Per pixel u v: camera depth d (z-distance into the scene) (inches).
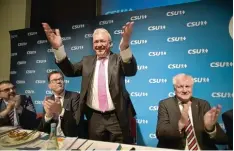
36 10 132.0
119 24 101.6
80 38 111.2
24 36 127.2
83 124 74.3
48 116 61.2
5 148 45.9
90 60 68.0
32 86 123.5
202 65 85.9
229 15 82.9
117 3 113.6
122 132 63.8
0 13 137.7
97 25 106.9
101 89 64.6
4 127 63.8
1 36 137.6
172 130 63.8
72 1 123.1
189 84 70.1
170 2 103.1
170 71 91.1
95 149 44.8
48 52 120.1
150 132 93.2
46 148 44.9
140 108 95.1
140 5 109.0
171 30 91.7
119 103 63.4
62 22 116.0
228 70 82.1
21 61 127.5
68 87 111.0
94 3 118.0
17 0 135.0
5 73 136.6
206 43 85.7
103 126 63.8
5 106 96.0
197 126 64.4
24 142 48.6
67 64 67.5
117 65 64.2
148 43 95.2
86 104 66.7
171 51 91.4
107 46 65.2
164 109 70.1
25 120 104.1
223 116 70.1
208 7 86.0
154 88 93.4
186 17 89.4
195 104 68.4
